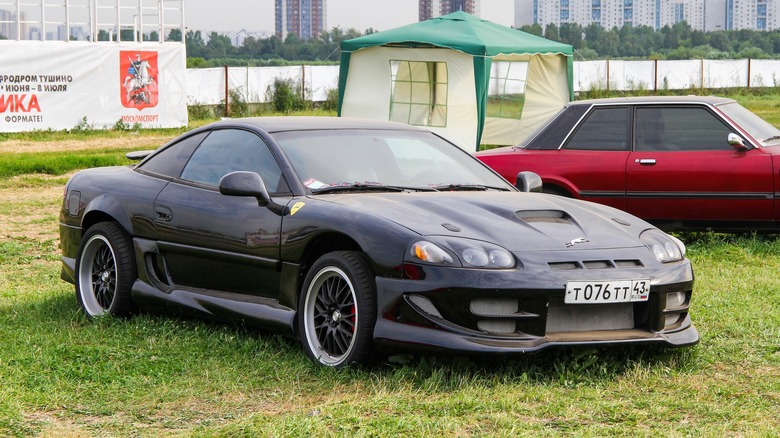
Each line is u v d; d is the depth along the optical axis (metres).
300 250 5.40
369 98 18.28
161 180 6.46
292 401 4.71
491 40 17.61
